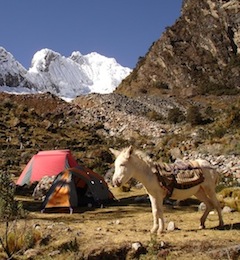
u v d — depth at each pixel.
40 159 18.38
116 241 7.64
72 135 42.88
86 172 13.32
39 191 15.36
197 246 7.33
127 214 11.41
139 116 57.38
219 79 83.44
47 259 7.24
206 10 97.88
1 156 29.20
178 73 88.25
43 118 48.59
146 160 8.08
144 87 89.38
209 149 29.16
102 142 41.53
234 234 7.96
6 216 8.61
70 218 10.82
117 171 7.89
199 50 92.06
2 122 42.06
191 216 10.38
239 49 89.06
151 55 96.81
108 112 58.00
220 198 12.37
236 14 92.94
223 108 63.66
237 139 29.41
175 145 33.09
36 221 9.56
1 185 8.60
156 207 8.13
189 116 48.50
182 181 8.12
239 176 20.17
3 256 7.47
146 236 7.94
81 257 7.34
